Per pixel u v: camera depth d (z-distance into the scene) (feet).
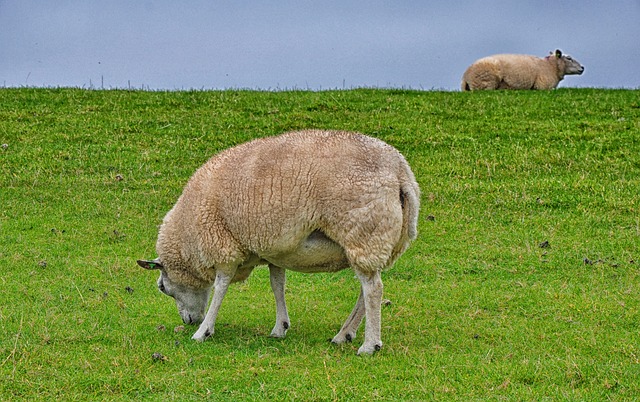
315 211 58.18
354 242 57.67
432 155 124.67
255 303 75.82
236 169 60.75
